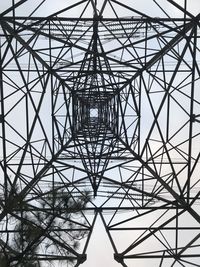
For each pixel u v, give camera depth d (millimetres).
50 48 18688
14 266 12055
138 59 19062
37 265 12289
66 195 15000
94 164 21125
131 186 19172
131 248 16641
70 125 22453
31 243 12406
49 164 18750
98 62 23281
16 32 16438
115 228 17266
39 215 13289
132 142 21188
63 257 14172
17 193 15086
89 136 23109
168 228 16703
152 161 18891
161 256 16250
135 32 18156
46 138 19078
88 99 26734
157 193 18438
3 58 16703
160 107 17953
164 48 17812
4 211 13969
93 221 16859
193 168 16578
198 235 15922
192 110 16641
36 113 17906
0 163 16453
